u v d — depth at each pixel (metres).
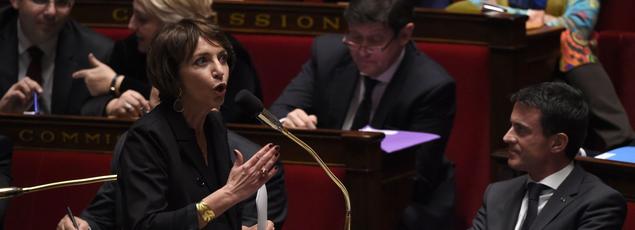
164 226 6.42
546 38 12.46
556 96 7.97
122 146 7.09
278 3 12.43
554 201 7.93
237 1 12.56
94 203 7.86
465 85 11.73
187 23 6.78
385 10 10.05
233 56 7.00
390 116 10.35
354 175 9.15
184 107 6.79
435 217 10.22
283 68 12.52
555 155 8.00
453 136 11.76
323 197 9.24
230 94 10.23
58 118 9.37
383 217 9.47
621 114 12.72
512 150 8.10
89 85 10.56
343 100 10.67
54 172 9.39
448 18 11.73
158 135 6.62
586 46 12.98
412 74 10.41
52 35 11.27
